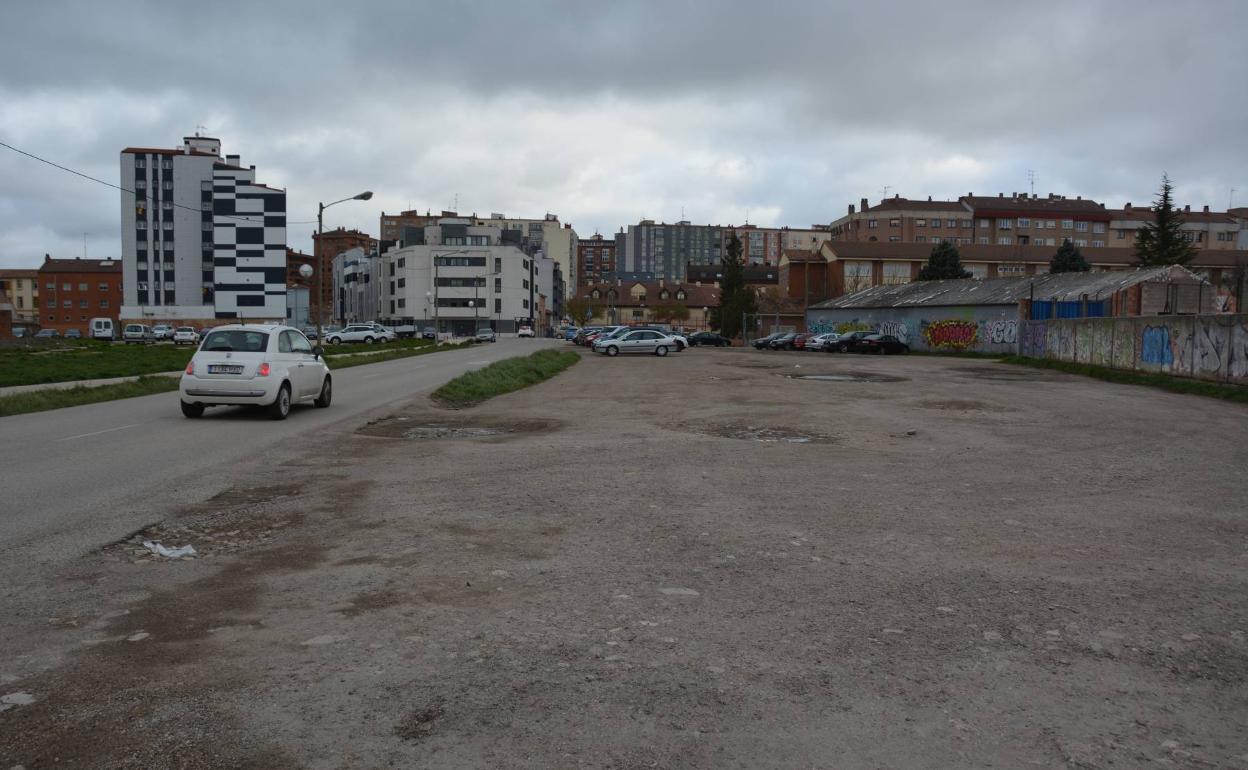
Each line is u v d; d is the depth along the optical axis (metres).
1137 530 7.28
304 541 6.58
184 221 116.50
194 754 3.28
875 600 5.27
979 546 6.65
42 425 14.02
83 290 132.12
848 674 4.12
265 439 12.42
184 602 5.08
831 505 8.15
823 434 13.97
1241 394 21.34
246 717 3.58
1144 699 3.91
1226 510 8.16
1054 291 51.47
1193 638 4.69
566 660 4.24
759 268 145.12
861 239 115.56
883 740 3.48
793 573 5.82
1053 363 36.66
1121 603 5.28
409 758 3.28
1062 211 112.94
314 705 3.70
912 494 8.80
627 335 53.03
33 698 3.74
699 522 7.33
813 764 3.28
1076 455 11.78
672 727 3.55
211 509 7.67
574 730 3.51
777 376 30.73
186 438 12.44
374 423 15.02
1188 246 76.69
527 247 141.88
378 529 6.99
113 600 5.09
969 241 113.25
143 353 44.84
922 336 61.69
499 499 8.25
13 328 92.75
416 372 31.97
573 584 5.51
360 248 161.25
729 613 4.99
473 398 20.53
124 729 3.47
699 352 59.91
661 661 4.25
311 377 16.64
